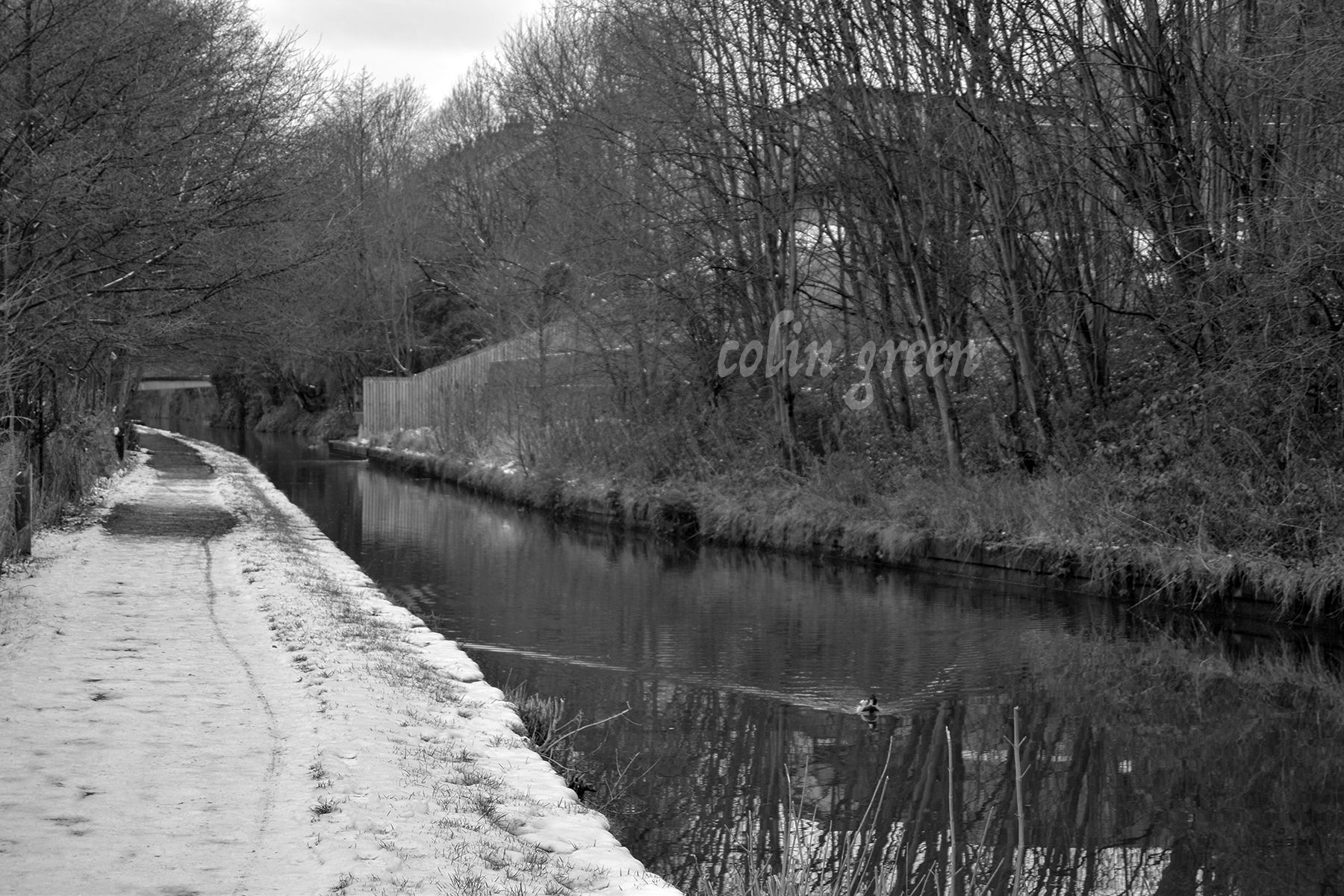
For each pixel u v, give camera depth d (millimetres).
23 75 15602
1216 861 7715
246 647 10539
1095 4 18734
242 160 18016
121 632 11000
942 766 9492
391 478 40438
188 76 17203
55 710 8000
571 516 27656
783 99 22266
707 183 24188
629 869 5895
